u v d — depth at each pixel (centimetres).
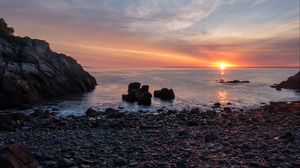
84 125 3222
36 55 6744
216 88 9531
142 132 2620
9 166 1271
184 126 3072
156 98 6638
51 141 2192
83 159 1612
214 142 2022
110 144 2064
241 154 1666
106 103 5750
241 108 5047
